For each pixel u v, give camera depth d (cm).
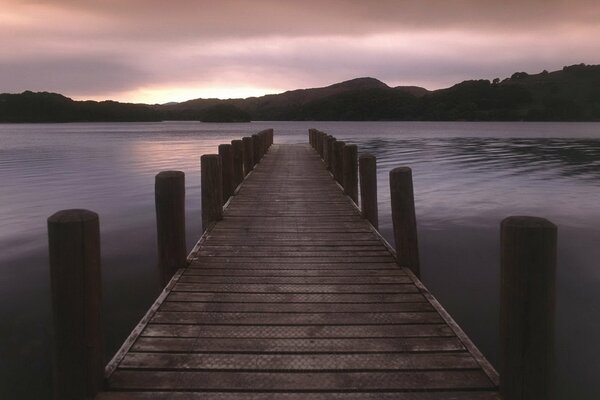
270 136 2456
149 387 294
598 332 582
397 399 285
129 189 1686
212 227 704
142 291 706
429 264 847
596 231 1068
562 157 2875
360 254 577
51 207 1351
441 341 356
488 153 3169
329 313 409
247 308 418
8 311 637
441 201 1441
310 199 924
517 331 264
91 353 276
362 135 6047
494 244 974
